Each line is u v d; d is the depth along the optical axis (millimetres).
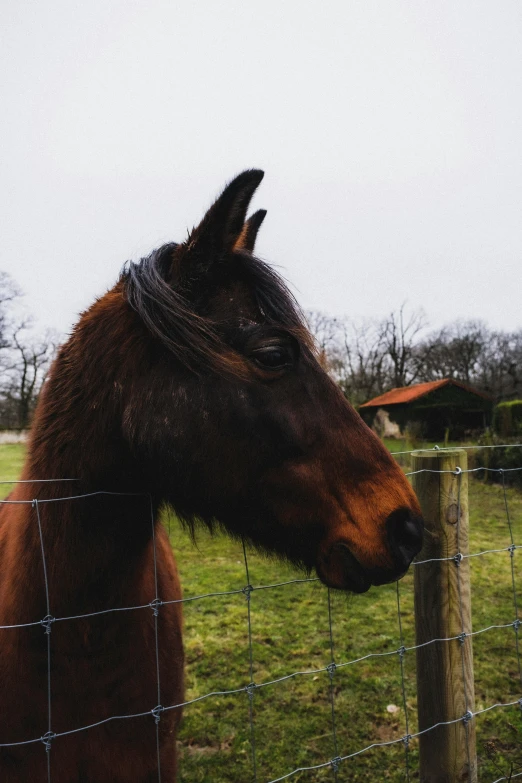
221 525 1551
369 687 3447
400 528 1391
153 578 1727
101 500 1400
